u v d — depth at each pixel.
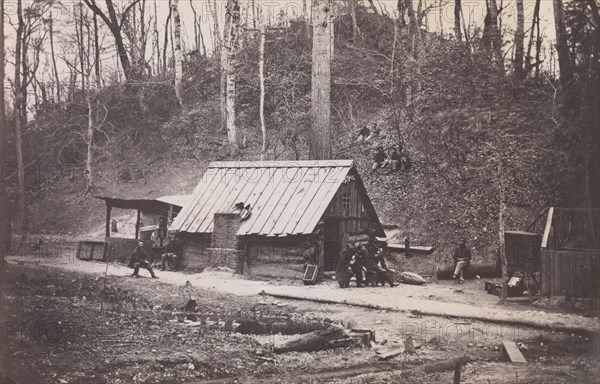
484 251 22.34
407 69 29.11
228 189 24.17
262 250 21.58
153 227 26.97
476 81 23.97
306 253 20.64
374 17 33.88
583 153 13.72
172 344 11.25
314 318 14.63
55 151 29.08
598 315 14.06
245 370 10.19
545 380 9.66
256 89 35.62
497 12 24.62
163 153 32.44
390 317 14.82
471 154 23.88
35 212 27.25
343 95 33.31
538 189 19.34
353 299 16.80
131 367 9.76
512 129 21.00
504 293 16.53
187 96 36.19
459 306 15.74
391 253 23.47
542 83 20.53
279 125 34.28
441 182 25.02
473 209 23.17
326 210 21.69
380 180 27.92
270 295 17.61
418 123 26.98
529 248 17.22
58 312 12.97
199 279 20.50
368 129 31.06
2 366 9.30
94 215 28.83
